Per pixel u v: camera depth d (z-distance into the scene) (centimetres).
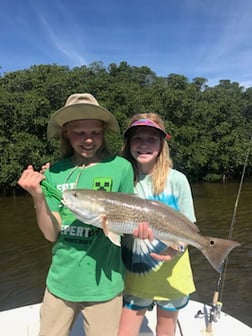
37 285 351
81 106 103
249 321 281
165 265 117
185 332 137
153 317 146
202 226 582
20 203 839
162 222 106
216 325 142
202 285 344
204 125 1496
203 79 2238
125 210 102
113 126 112
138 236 103
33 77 1454
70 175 110
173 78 1848
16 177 993
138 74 2214
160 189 119
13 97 1112
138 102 1421
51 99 1220
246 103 1898
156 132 119
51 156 1066
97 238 104
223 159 1423
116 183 109
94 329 104
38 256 434
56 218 105
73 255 104
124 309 120
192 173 1436
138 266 117
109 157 113
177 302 118
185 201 120
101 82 1454
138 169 124
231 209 735
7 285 351
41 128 1108
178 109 1484
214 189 1141
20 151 1013
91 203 99
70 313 106
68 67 1686
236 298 317
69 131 110
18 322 143
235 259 412
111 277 105
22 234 538
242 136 1529
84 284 103
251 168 1539
